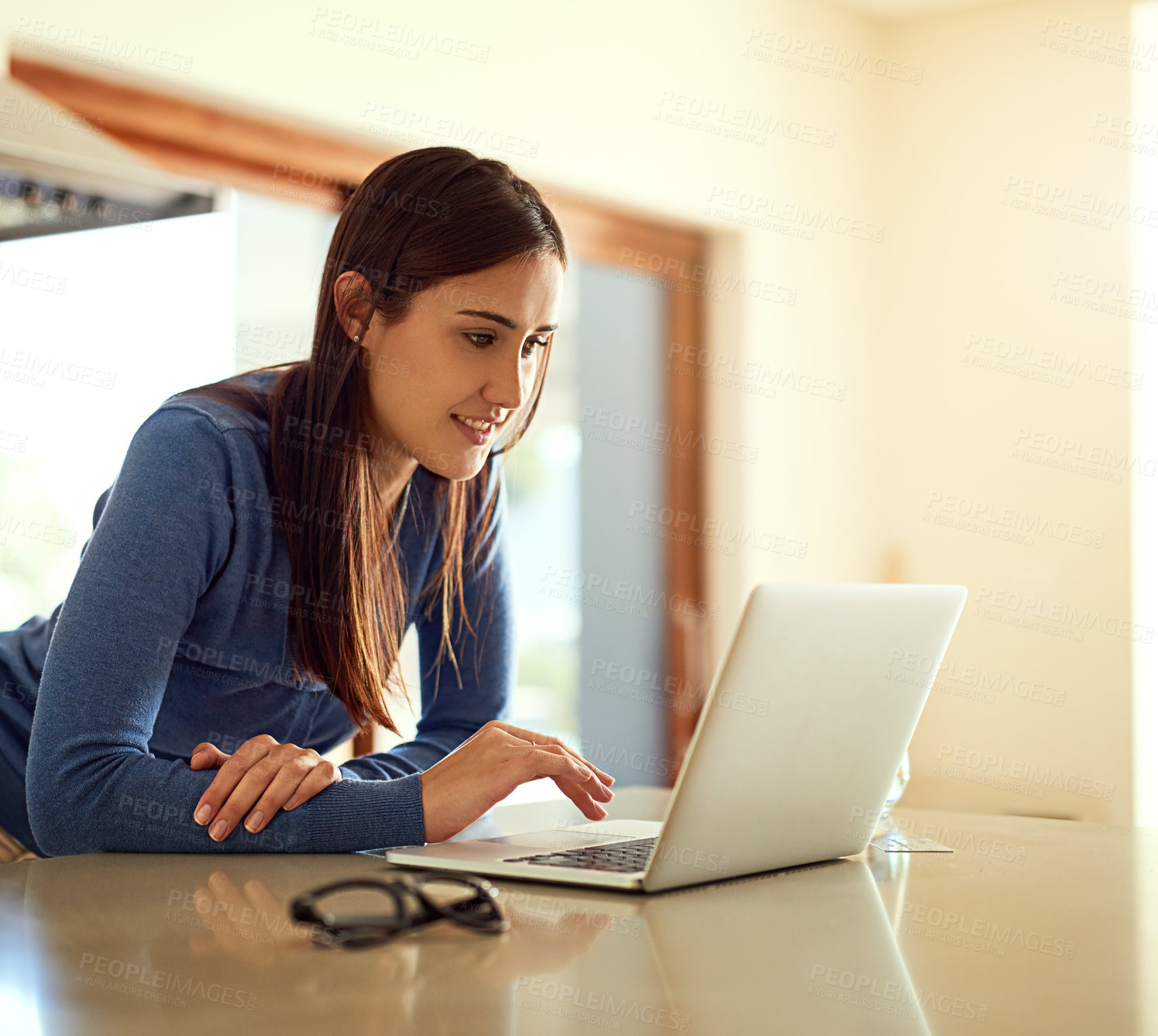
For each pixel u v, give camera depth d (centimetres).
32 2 203
